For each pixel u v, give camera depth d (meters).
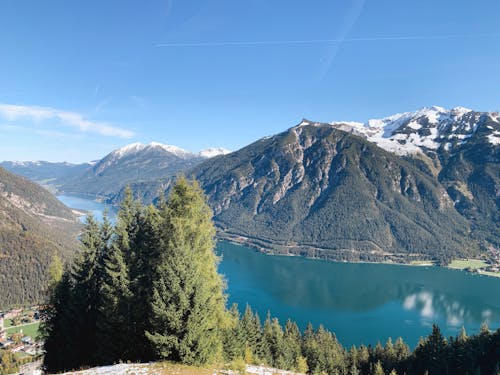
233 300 193.75
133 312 30.11
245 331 70.69
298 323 165.12
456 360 86.31
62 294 39.12
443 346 89.44
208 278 31.64
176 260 27.38
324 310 186.25
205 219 33.19
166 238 31.17
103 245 38.12
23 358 119.06
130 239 34.41
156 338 25.58
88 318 36.28
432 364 86.81
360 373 97.12
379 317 178.38
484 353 86.75
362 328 162.12
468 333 157.62
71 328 36.56
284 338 94.62
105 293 31.55
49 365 38.94
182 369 24.91
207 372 25.48
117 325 30.50
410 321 173.00
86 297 36.78
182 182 32.62
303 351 93.94
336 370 90.81
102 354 31.23
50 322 39.66
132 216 37.16
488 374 79.81
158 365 25.09
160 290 27.06
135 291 30.88
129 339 29.81
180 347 25.62
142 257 32.88
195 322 26.22
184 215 31.89
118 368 24.91
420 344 95.50
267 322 91.75
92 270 37.34
